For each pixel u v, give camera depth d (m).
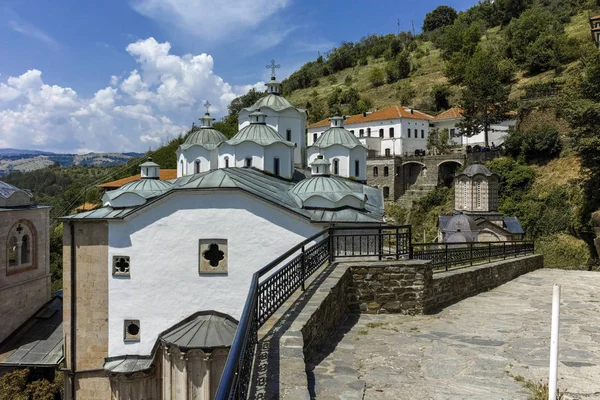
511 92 63.62
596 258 33.00
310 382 6.48
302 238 15.91
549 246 36.34
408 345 8.34
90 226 18.22
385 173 59.19
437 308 11.66
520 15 89.44
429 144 64.69
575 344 8.49
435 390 6.31
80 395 18.42
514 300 13.02
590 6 79.69
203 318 15.98
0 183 24.06
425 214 54.09
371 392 6.21
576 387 6.38
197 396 14.71
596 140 31.55
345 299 10.39
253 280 6.24
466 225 30.77
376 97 89.62
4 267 22.52
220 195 16.22
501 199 43.56
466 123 56.56
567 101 37.56
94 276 18.22
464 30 92.50
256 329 6.19
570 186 39.06
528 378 6.75
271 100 28.78
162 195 16.36
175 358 15.02
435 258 14.51
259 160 23.56
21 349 21.61
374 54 117.69
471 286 13.97
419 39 119.44
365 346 8.23
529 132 46.19
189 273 16.36
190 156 30.05
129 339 16.80
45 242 25.61
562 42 66.69
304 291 8.82
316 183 20.38
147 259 16.66
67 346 18.58
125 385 16.19
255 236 16.09
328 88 106.00
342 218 18.11
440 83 84.62
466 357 7.71
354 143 28.41
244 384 4.41
